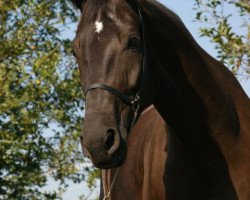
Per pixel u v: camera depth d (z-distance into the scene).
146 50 4.00
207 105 4.21
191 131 4.19
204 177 4.21
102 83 3.66
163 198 4.48
